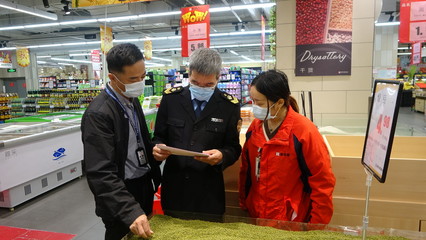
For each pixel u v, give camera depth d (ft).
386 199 6.26
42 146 14.03
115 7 34.55
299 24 15.64
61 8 39.88
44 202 13.60
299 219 5.07
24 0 38.22
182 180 5.45
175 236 4.17
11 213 12.49
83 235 10.65
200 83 5.06
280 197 5.05
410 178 6.12
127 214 3.99
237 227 4.48
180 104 5.49
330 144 8.19
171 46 66.74
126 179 4.96
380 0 14.69
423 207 6.03
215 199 5.47
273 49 17.22
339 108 15.65
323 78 15.67
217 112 5.39
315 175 4.78
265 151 5.10
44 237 10.54
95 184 4.11
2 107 30.37
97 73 39.14
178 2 42.83
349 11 15.01
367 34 14.94
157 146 4.80
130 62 4.45
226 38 60.54
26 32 55.31
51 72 51.39
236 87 40.75
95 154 4.21
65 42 61.00
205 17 20.44
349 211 6.40
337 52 15.31
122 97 4.92
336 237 4.08
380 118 3.21
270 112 4.92
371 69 15.10
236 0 41.04
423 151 7.82
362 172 6.32
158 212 5.14
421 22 14.71
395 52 42.24
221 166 5.13
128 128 4.91
